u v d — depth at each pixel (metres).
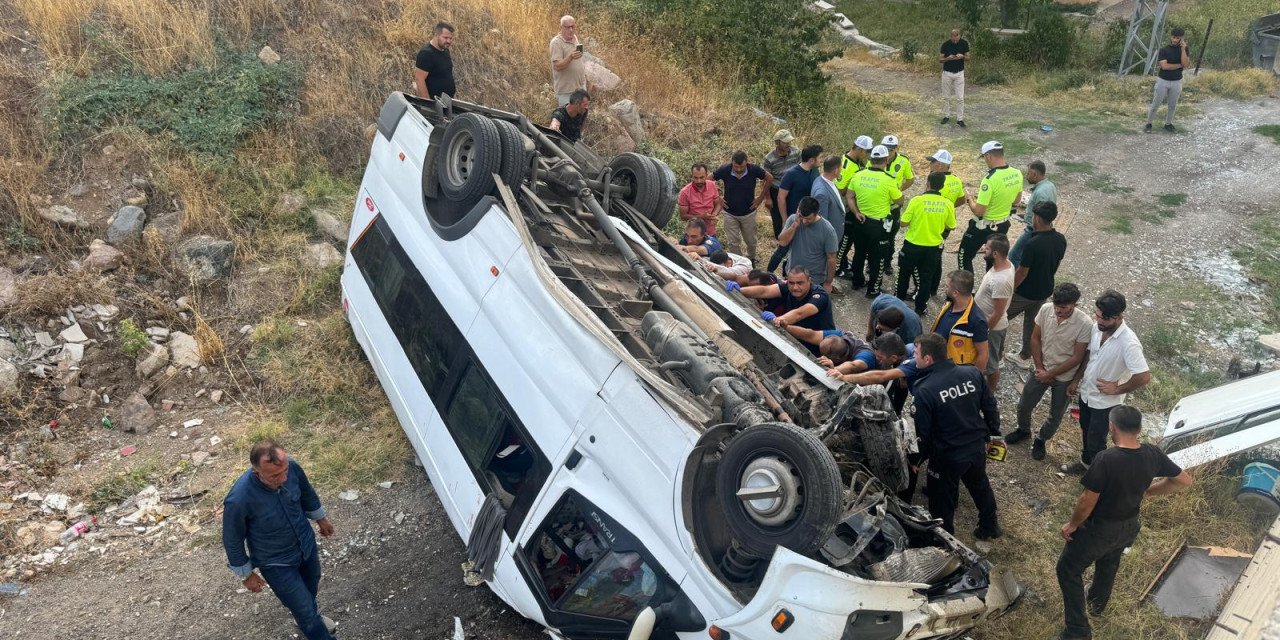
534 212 5.52
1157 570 5.71
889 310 6.14
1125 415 4.71
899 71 20.11
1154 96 15.04
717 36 15.20
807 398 4.82
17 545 5.46
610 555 4.30
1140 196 12.40
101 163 8.27
